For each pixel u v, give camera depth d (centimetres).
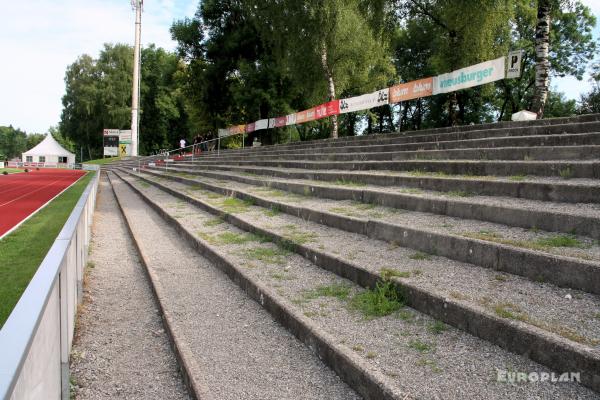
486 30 1795
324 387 317
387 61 3481
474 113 4103
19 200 1977
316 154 1444
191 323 443
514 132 955
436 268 453
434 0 1923
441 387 272
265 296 475
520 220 511
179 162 3050
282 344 391
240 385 321
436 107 4172
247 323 441
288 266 571
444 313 365
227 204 1067
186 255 743
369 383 289
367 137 1502
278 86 3117
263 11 2523
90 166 5941
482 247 445
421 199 663
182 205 1245
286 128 3872
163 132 7319
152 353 411
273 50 2828
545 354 283
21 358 129
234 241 733
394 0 1938
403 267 466
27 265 781
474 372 286
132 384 354
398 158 1077
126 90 6956
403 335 352
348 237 636
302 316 402
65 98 7388
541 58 1352
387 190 792
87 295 576
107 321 489
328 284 492
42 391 194
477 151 861
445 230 525
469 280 407
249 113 3272
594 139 731
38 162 7338
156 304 543
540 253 392
